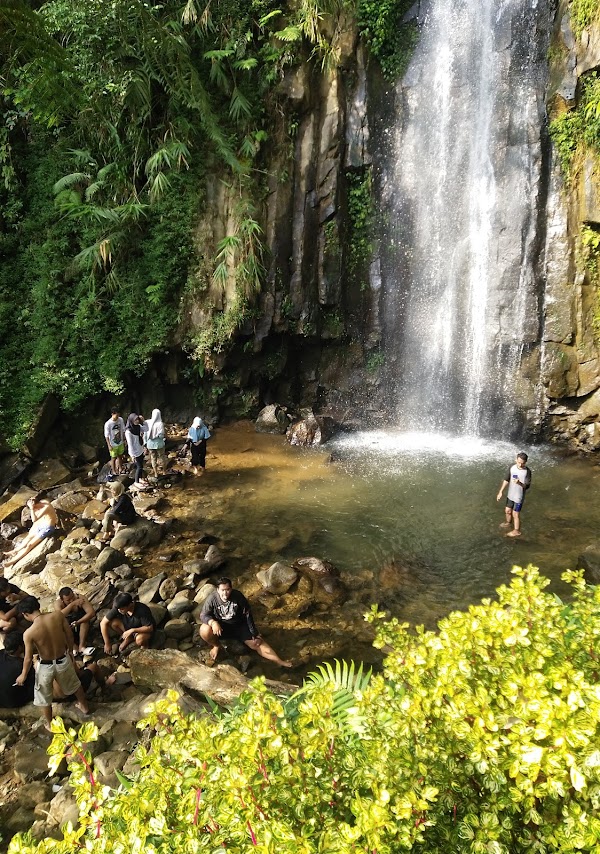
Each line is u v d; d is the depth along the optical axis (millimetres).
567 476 12836
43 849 2289
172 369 15875
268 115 15195
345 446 15016
